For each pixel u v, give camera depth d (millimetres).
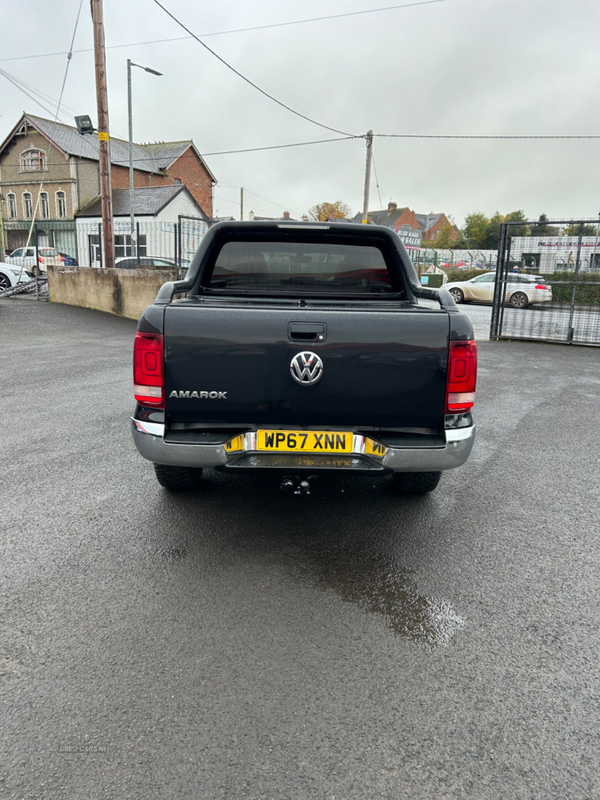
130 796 1648
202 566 2953
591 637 2445
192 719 1937
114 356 9383
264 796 1656
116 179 41875
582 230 11773
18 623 2445
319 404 2846
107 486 3998
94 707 1982
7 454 4617
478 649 2348
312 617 2537
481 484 4230
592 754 1831
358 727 1920
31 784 1681
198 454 2891
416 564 3031
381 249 4121
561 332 12406
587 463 4734
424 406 2875
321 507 3746
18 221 41500
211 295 4078
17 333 11594
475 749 1843
